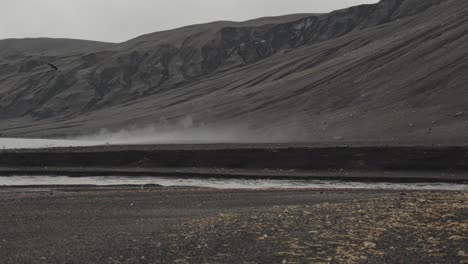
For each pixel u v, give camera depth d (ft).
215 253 63.41
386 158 210.79
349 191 137.39
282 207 97.71
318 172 208.13
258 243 67.51
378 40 558.56
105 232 78.23
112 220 90.43
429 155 206.90
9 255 65.16
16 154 244.42
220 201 115.03
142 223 85.87
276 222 79.87
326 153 220.84
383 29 622.54
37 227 83.97
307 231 73.36
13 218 93.15
